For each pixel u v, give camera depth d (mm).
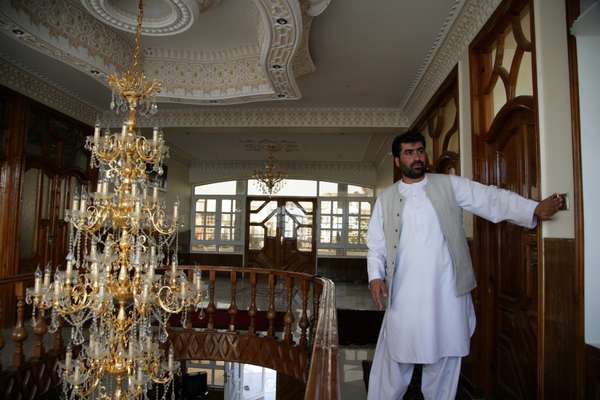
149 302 3900
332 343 1271
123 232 4078
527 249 2742
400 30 4441
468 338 2150
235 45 5531
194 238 13586
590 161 2102
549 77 2355
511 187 3090
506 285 3100
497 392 3240
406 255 2176
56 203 6977
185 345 5461
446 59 4730
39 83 6176
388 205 2328
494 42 3529
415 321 2090
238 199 13641
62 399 4324
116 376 3996
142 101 4309
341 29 4457
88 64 4832
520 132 2916
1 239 5727
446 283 2125
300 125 7391
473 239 3607
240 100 5984
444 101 5164
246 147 11102
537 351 2449
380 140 9531
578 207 2082
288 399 6559
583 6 2158
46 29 4184
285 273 5184
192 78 5980
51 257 6852
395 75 5723
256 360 5273
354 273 13039
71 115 7059
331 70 5598
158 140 4219
